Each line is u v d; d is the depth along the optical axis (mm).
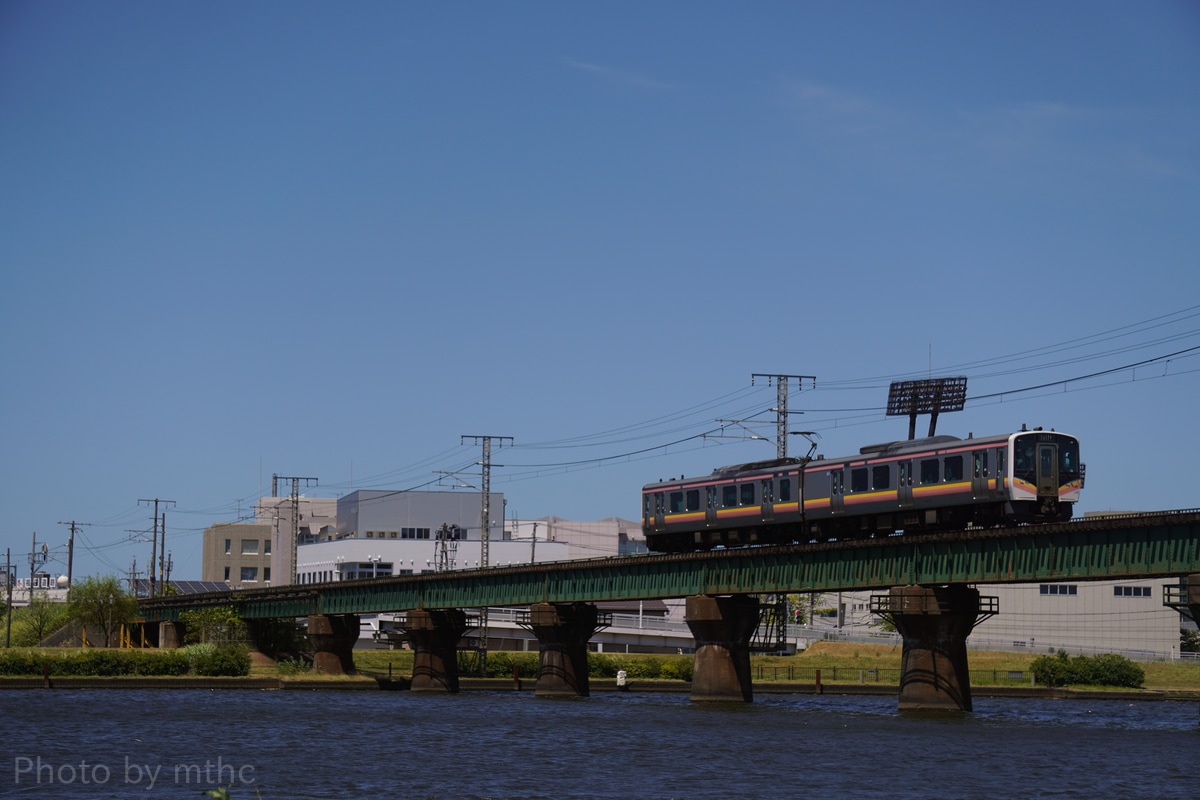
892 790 60438
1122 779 63094
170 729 84500
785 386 120750
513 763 69438
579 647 119312
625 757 71500
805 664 159125
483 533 155625
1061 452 84562
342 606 140125
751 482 101250
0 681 123125
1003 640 169750
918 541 86438
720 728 85625
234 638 153875
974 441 85438
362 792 60125
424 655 130875
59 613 179500
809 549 93312
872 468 91875
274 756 71812
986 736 79625
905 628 90750
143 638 175125
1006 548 81562
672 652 180750
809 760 69750
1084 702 126750
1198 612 71562
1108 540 75812
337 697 117750
